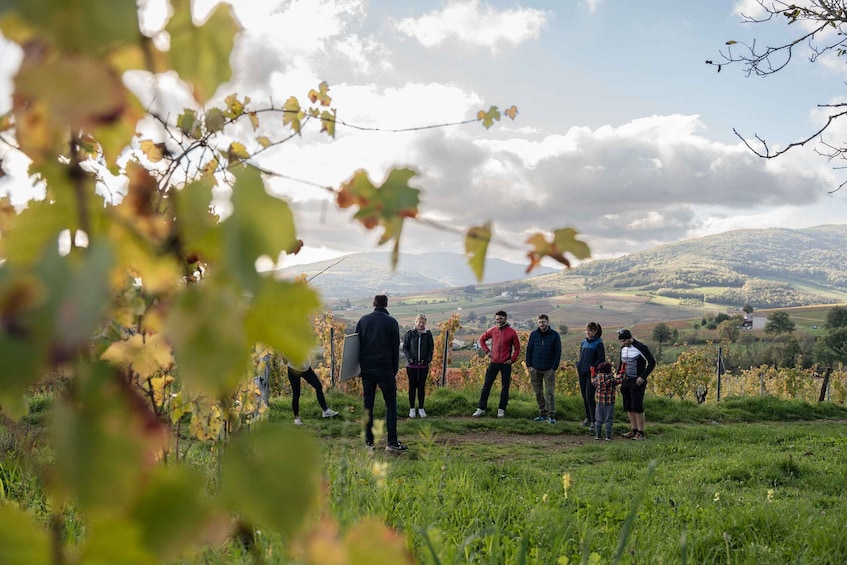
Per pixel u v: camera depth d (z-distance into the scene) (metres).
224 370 0.29
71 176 0.34
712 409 17.06
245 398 2.56
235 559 1.31
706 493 6.36
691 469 9.01
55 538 0.29
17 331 0.24
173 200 0.34
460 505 3.60
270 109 1.18
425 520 2.78
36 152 0.34
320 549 0.32
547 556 2.66
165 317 0.30
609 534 3.64
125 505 0.28
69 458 0.27
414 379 13.16
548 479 5.99
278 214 0.31
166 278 0.34
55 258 0.26
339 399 13.60
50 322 0.24
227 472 0.29
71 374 0.28
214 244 0.33
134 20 0.29
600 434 12.34
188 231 0.34
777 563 3.66
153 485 0.28
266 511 0.28
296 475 0.29
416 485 3.90
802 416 17.53
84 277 0.25
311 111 1.21
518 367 23.08
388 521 2.71
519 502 4.36
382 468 2.96
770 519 4.56
